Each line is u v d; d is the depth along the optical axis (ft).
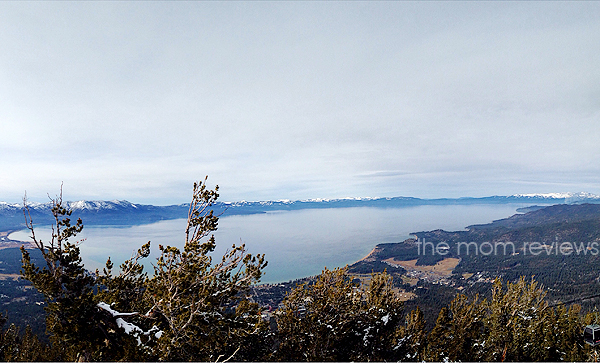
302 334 48.06
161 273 34.47
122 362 30.12
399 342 59.11
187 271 34.17
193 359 35.78
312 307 49.78
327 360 46.85
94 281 32.94
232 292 36.19
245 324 36.55
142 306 38.58
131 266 39.27
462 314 65.51
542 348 66.74
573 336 72.33
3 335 64.39
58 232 30.17
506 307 67.00
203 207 36.81
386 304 56.75
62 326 29.50
